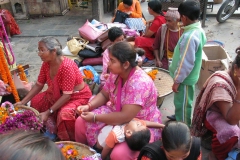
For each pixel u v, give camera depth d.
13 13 6.83
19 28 6.28
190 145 1.56
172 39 3.50
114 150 2.14
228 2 5.97
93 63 3.96
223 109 2.20
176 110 2.83
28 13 6.92
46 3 6.88
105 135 2.28
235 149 2.35
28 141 0.67
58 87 2.69
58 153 0.69
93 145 2.42
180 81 2.50
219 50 3.87
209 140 2.71
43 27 6.32
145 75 2.22
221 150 2.39
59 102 2.66
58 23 6.56
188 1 2.39
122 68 2.12
